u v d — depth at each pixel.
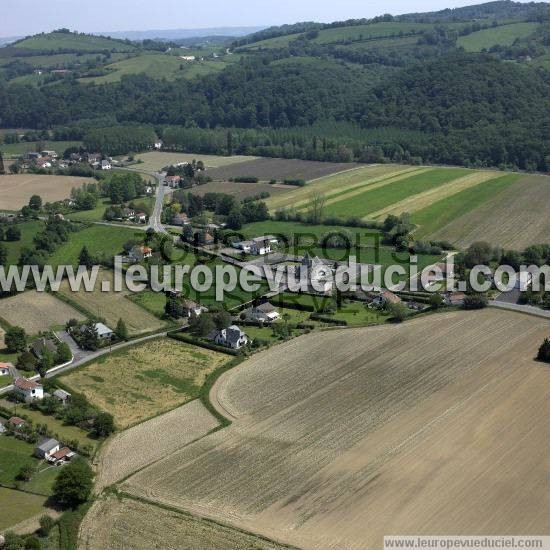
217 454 99.06
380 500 87.38
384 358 127.44
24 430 105.31
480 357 126.31
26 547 80.25
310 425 105.62
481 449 97.25
